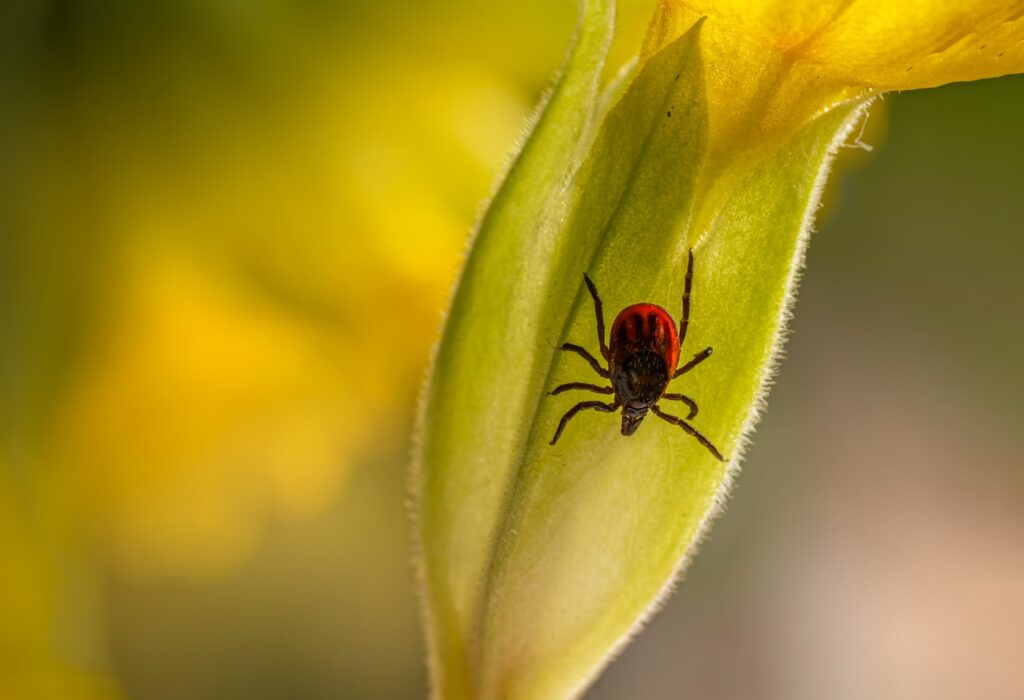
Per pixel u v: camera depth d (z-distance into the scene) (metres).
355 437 0.11
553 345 0.08
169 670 0.12
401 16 0.10
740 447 0.08
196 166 0.10
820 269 0.14
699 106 0.08
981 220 0.13
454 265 0.10
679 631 0.16
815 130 0.08
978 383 0.16
